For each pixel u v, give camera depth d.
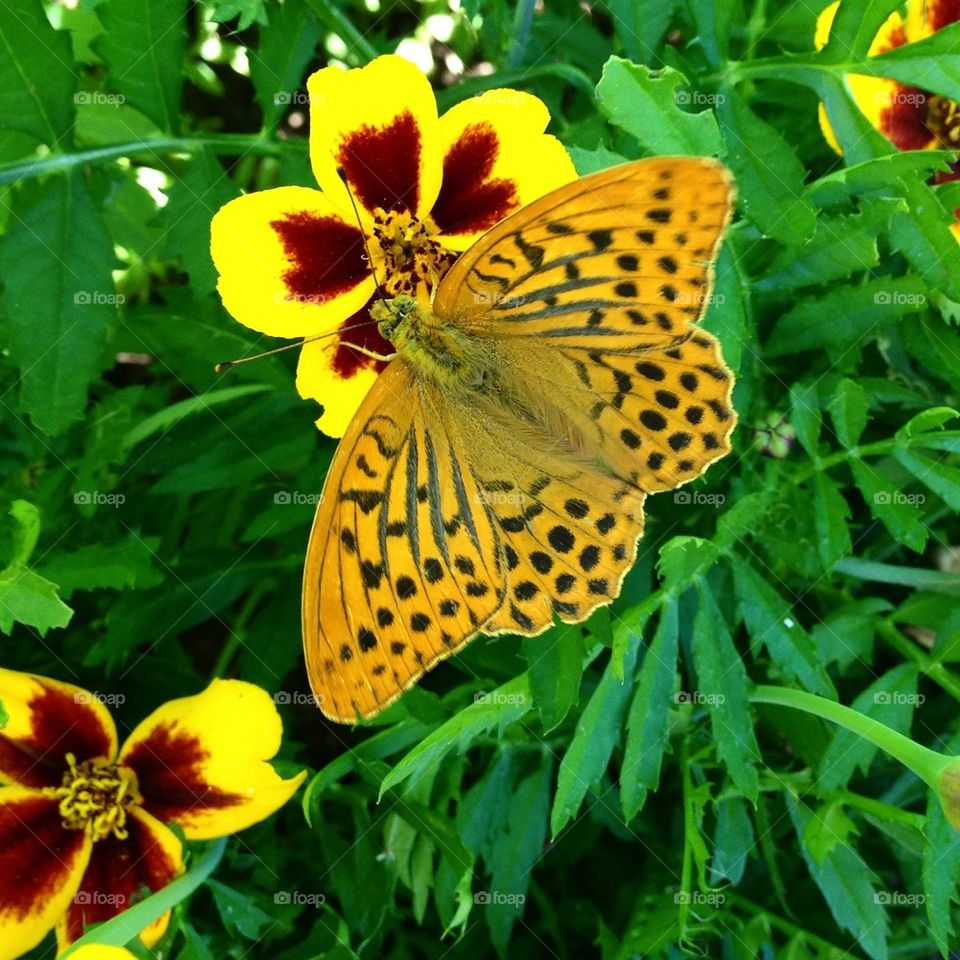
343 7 0.28
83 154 0.25
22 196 0.25
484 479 0.22
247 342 0.27
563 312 0.22
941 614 0.27
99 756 0.25
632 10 0.26
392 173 0.23
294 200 0.23
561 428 0.22
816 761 0.27
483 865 0.29
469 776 0.29
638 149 0.26
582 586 0.22
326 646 0.21
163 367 0.29
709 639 0.26
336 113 0.23
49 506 0.27
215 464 0.27
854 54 0.25
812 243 0.25
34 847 0.25
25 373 0.25
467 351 0.22
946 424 0.28
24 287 0.25
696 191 0.20
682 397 0.22
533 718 0.26
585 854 0.29
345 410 0.24
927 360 0.27
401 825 0.26
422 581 0.22
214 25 0.29
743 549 0.27
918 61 0.25
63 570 0.26
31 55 0.24
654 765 0.25
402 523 0.22
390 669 0.22
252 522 0.27
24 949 0.25
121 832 0.25
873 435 0.28
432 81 0.30
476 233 0.24
